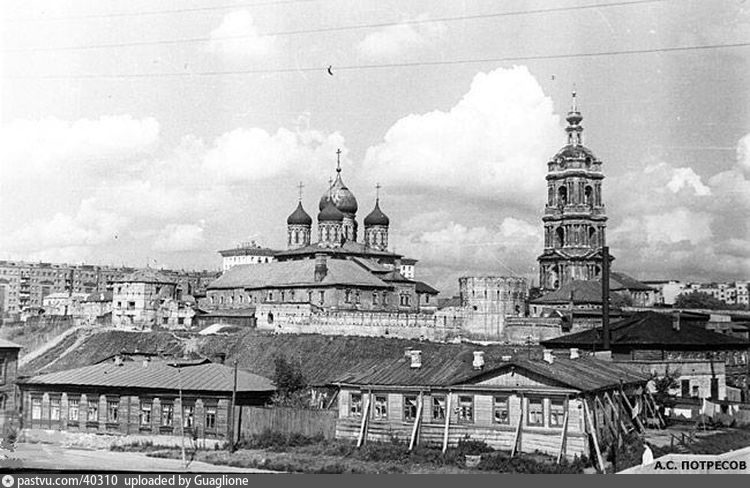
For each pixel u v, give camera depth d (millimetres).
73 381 78312
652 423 74312
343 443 67750
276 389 79812
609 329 102062
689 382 91812
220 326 155625
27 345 155875
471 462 60375
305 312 158375
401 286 187125
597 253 172875
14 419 79312
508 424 61938
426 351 118188
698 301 142750
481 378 63219
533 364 64312
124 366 82562
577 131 129000
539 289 176000
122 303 176250
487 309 149875
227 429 73188
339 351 128625
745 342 98562
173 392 75000
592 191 175750
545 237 177000
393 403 66875
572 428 59469
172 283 180625
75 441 76000
